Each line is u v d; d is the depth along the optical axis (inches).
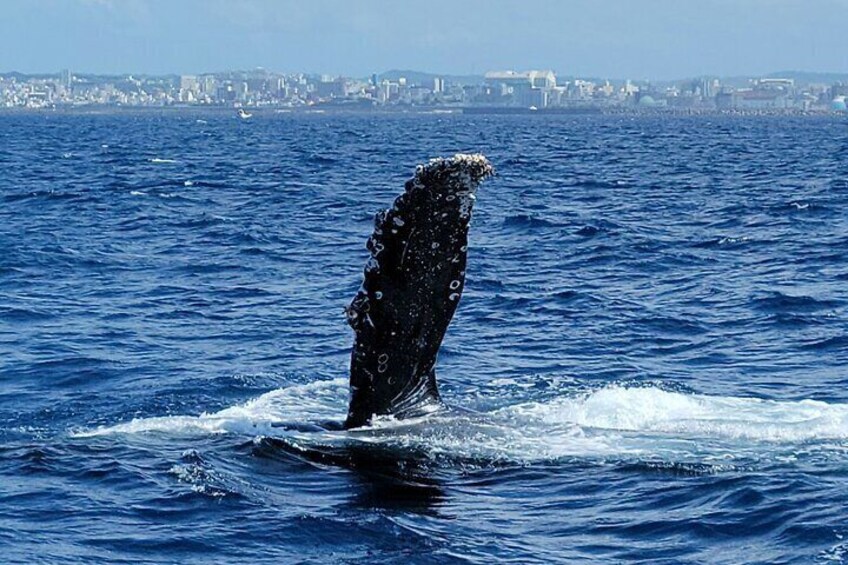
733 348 1876.2
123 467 1186.0
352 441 1228.5
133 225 3607.3
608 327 2028.8
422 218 1219.2
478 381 1595.7
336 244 3179.1
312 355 1804.9
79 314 2138.3
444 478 1149.1
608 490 1123.9
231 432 1284.4
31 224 3634.4
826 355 1818.4
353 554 998.4
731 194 4739.2
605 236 3289.9
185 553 1001.5
